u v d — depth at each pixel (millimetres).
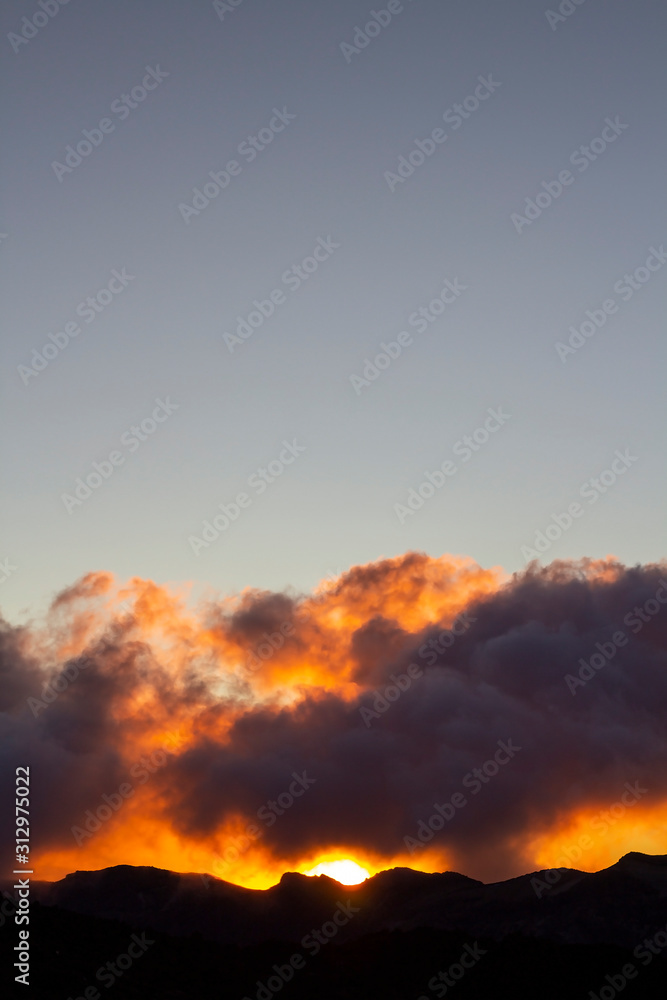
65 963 92188
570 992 102125
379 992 101125
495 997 100938
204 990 94688
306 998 96562
